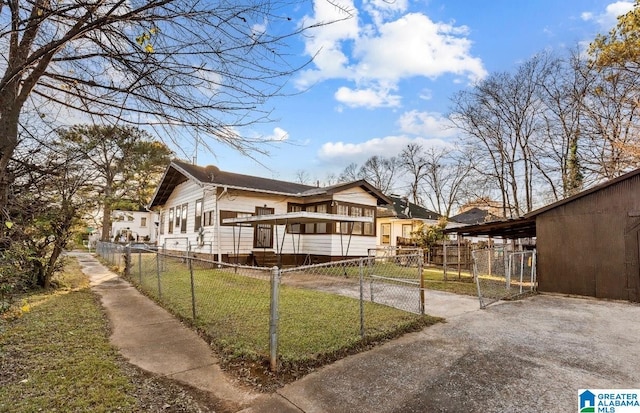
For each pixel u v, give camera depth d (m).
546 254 9.12
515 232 12.95
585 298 8.26
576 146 16.33
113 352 3.96
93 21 2.18
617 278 8.04
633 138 12.72
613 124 14.27
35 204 4.07
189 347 4.24
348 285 9.41
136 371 3.46
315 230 14.82
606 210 8.30
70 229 7.93
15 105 2.56
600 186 8.36
